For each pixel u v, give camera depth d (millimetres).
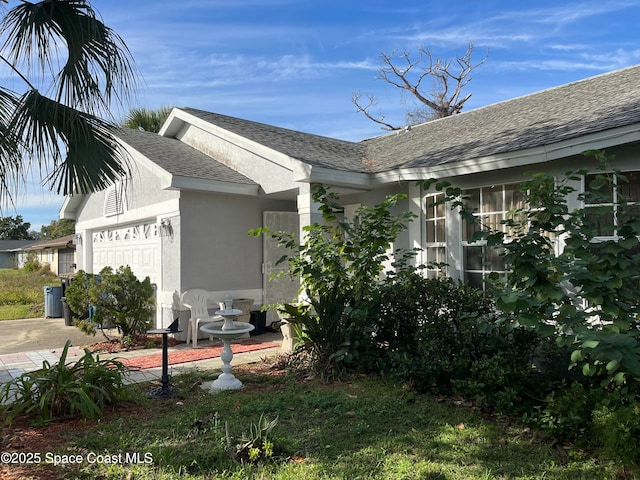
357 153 11172
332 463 3887
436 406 5230
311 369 6645
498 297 4418
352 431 4562
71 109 4910
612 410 3945
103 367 5379
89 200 14102
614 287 4160
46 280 26672
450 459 3971
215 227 10055
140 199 11062
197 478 3625
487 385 4934
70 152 5098
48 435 4520
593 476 3666
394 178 8180
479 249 7414
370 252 6824
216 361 7793
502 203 7145
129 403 5477
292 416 5008
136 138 11398
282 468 3799
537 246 4484
